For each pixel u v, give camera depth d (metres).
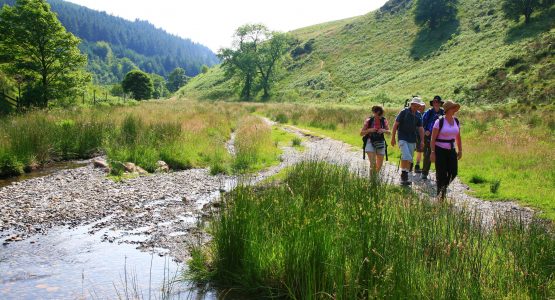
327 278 4.54
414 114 9.84
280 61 95.38
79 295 4.89
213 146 16.84
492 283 4.15
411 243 4.55
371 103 56.88
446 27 81.31
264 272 5.15
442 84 55.72
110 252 6.37
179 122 19.28
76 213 8.42
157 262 5.98
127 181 11.55
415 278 4.08
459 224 5.20
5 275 5.46
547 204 8.55
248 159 14.20
